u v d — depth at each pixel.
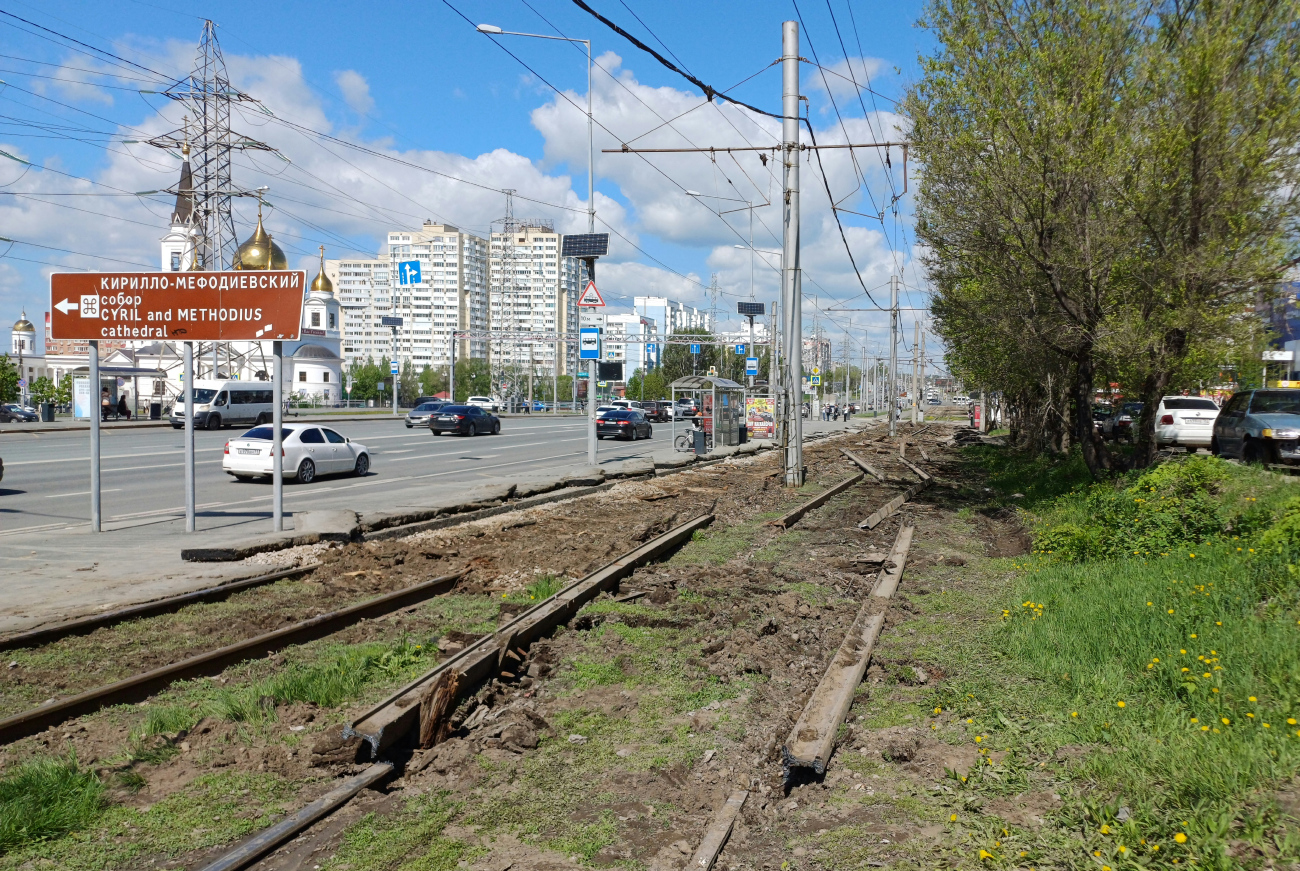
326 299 86.25
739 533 14.82
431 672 6.12
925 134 14.91
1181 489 11.05
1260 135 11.30
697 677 6.96
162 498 18.69
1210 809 4.09
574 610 8.78
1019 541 13.78
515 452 34.03
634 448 38.25
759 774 5.18
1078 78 12.79
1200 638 6.30
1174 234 12.47
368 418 61.75
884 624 8.38
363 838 4.38
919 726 5.84
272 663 7.15
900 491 22.08
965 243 15.34
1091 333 14.04
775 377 39.03
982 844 4.15
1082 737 5.25
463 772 5.16
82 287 14.20
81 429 42.53
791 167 20.77
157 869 4.10
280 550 11.99
